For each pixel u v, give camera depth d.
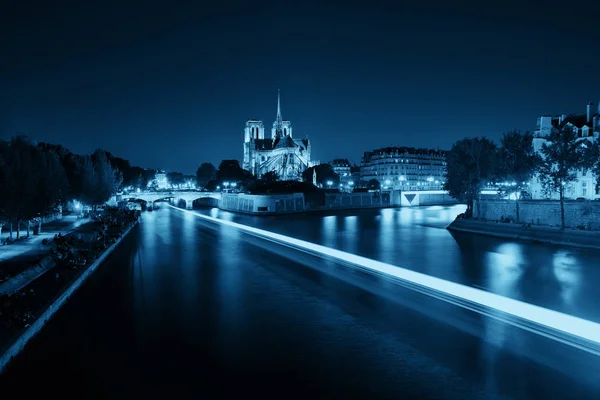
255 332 36.16
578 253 66.81
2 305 33.88
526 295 45.69
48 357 31.62
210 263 65.88
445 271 58.12
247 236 100.81
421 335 34.88
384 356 31.20
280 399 26.00
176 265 64.25
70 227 90.06
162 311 41.72
